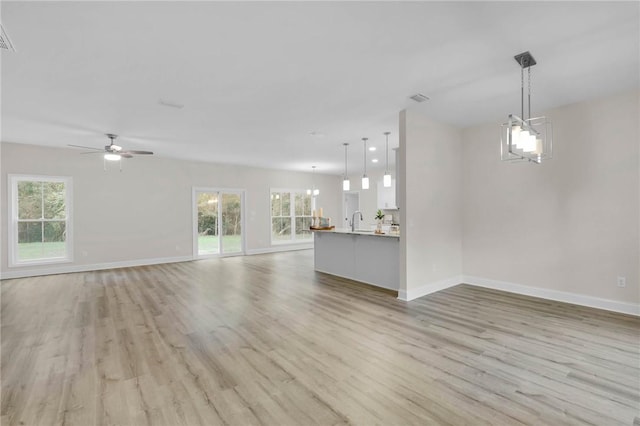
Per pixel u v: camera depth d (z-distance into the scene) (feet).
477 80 10.34
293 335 9.86
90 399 6.54
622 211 11.57
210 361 8.18
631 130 11.34
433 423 5.74
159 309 12.55
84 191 20.93
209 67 9.33
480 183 15.72
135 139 18.21
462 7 6.59
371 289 15.65
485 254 15.57
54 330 10.34
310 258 26.63
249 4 6.44
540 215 13.66
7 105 12.28
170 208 24.67
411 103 12.54
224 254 27.86
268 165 28.86
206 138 18.13
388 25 7.25
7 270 18.40
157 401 6.46
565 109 12.89
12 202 18.56
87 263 21.01
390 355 8.44
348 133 17.17
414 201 13.79
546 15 6.86
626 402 6.31
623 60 8.96
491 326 10.45
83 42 7.84
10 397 6.60
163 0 6.26
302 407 6.26
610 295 11.87
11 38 7.58
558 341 9.21
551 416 5.89
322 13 6.78
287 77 10.06
